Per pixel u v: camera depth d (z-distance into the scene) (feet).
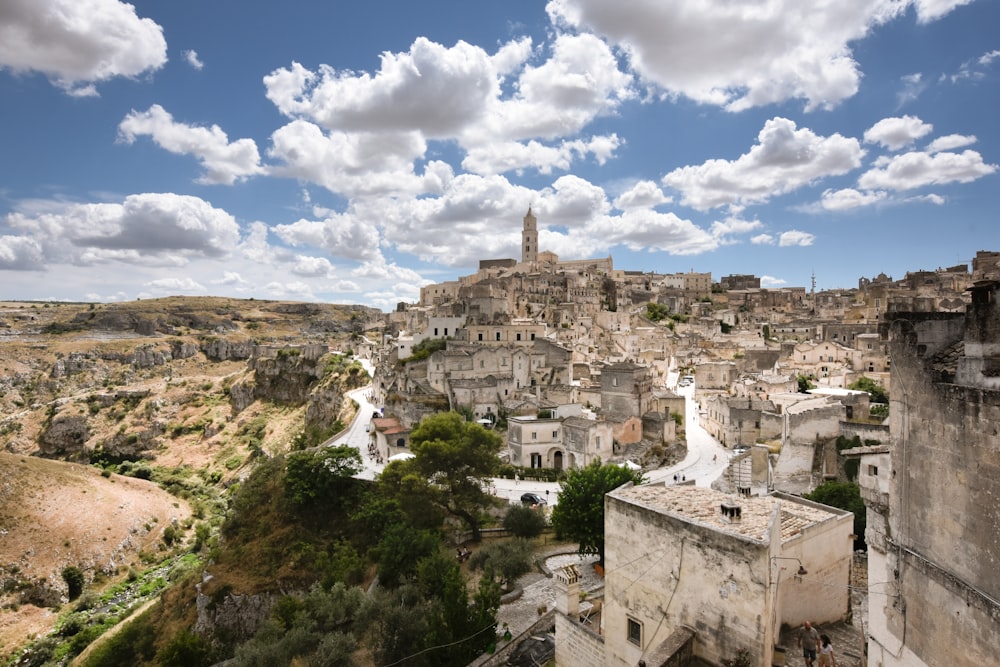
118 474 462.19
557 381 374.22
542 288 627.46
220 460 499.51
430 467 216.95
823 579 90.99
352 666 134.21
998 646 45.29
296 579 199.93
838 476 195.52
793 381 338.34
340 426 385.09
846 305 613.11
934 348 61.52
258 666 137.59
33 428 610.65
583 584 151.84
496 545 178.91
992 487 46.55
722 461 278.87
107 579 307.17
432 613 136.15
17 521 317.01
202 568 224.94
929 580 54.75
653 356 469.98
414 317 526.57
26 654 239.50
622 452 280.31
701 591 76.74
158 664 178.19
